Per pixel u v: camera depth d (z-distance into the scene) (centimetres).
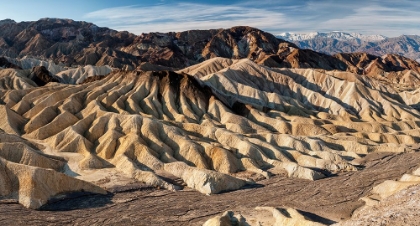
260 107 13488
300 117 12688
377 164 8781
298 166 8125
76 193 6588
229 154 8462
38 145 8569
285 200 6619
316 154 9138
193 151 8456
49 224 5503
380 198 6347
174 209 6184
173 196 6794
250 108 12838
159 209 6175
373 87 17912
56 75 18688
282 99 14525
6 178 6419
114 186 7031
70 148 8612
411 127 12506
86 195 6588
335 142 10125
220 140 9538
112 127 9431
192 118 11662
